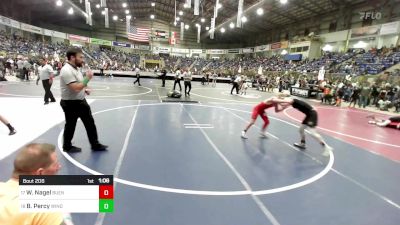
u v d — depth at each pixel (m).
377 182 4.25
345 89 17.70
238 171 4.32
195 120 8.16
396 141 7.19
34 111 7.63
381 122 9.41
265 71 32.88
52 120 6.75
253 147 5.70
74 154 4.57
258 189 3.72
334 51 28.36
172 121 7.80
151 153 4.92
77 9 31.19
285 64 33.16
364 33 23.97
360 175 4.50
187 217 2.92
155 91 16.25
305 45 31.42
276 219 2.99
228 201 3.33
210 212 3.05
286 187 3.84
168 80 29.48
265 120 6.54
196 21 44.91
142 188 3.53
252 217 3.00
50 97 9.09
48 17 42.84
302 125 5.75
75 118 4.55
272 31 42.38
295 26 36.44
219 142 5.95
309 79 22.80
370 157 5.59
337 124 9.28
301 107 5.68
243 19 27.69
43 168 1.13
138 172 4.03
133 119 7.71
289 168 4.60
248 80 28.30
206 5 32.44
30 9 37.88
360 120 10.39
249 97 16.39
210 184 3.78
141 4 40.91
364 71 20.72
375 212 3.30
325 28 30.58
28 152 1.12
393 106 14.76
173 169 4.24
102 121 7.22
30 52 29.66
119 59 45.41
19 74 16.84
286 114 10.40
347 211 3.27
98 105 9.78
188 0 17.00
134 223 2.75
